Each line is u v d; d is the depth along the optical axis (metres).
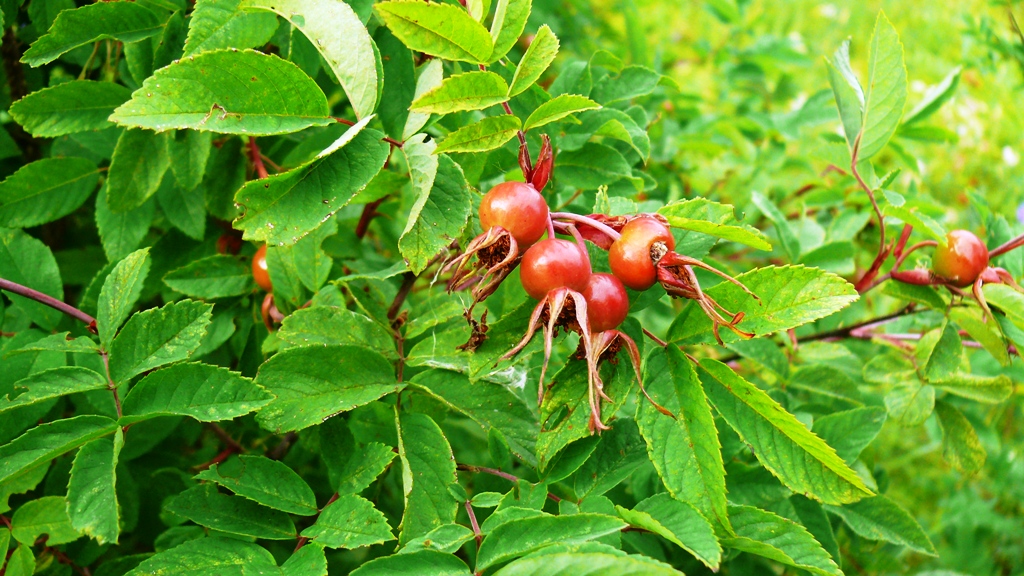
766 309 0.25
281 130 0.25
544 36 0.25
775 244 0.46
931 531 0.61
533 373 0.32
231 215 0.34
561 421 0.26
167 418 0.34
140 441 0.34
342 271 0.36
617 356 0.26
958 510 0.59
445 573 0.25
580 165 0.34
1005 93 0.84
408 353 0.30
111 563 0.31
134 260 0.28
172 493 0.37
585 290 0.25
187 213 0.35
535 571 0.23
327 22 0.26
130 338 0.27
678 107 0.57
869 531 0.33
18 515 0.29
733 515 0.27
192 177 0.32
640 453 0.28
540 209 0.25
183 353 0.28
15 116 0.31
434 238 0.26
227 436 0.35
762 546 0.25
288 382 0.28
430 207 0.26
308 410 0.28
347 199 0.25
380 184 0.31
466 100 0.25
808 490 0.26
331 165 0.25
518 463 0.38
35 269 0.32
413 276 0.31
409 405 0.30
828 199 0.46
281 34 0.32
